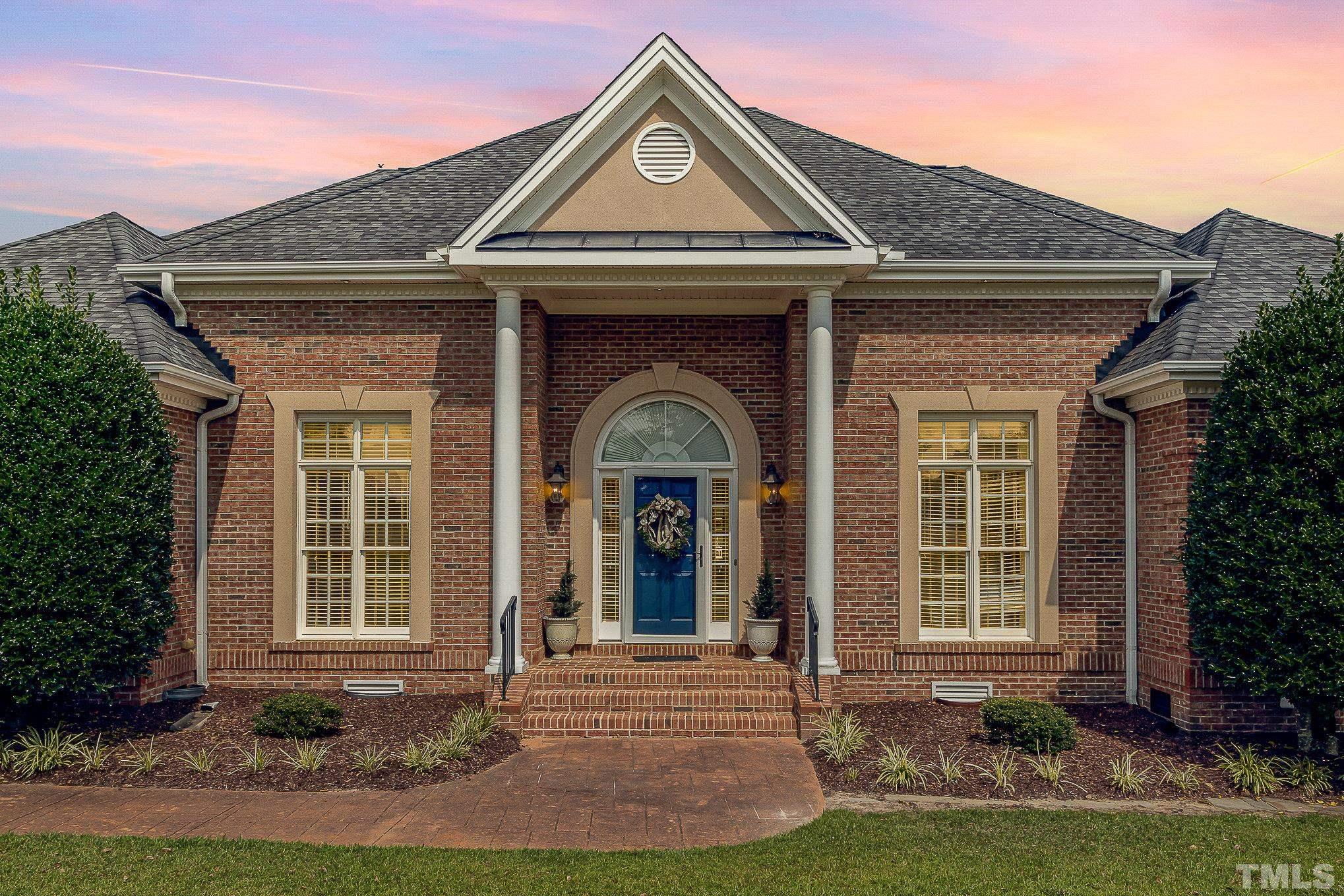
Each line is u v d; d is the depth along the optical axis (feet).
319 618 42.73
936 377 41.91
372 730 35.58
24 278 43.73
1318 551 30.04
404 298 42.16
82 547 31.24
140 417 33.81
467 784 30.27
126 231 49.26
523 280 39.34
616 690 38.34
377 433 42.83
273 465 42.09
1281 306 40.73
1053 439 41.70
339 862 23.26
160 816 26.81
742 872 23.02
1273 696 36.19
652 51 38.83
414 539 41.83
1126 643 41.19
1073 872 23.26
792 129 54.24
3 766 30.81
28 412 31.07
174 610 37.40
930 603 42.47
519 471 40.19
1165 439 38.42
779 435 44.32
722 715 36.73
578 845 24.97
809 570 39.40
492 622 40.09
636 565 44.80
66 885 21.59
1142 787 30.32
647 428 45.06
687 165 40.19
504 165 50.90
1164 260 40.91
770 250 37.78
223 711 37.78
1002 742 34.12
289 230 44.52
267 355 42.22
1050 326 42.04
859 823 26.63
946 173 53.67
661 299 42.04
